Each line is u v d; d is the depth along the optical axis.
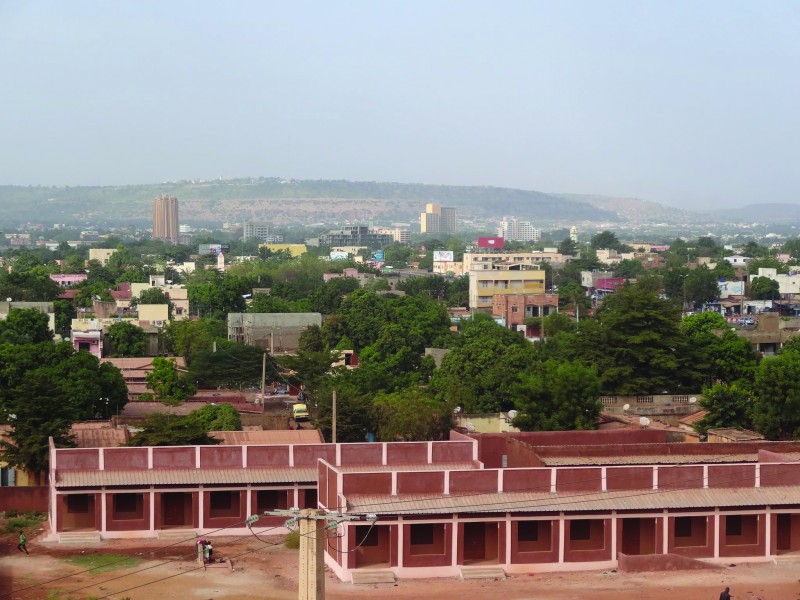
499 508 70.00
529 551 71.19
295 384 139.62
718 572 71.50
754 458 80.69
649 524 72.81
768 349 155.75
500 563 70.56
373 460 79.50
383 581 68.38
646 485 73.25
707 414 100.81
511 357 122.38
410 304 183.12
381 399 106.88
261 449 78.69
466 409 116.88
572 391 98.12
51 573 68.50
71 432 91.00
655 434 86.00
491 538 71.50
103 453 76.88
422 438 99.75
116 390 117.25
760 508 73.50
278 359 145.25
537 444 83.62
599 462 78.38
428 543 70.31
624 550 72.81
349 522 68.69
